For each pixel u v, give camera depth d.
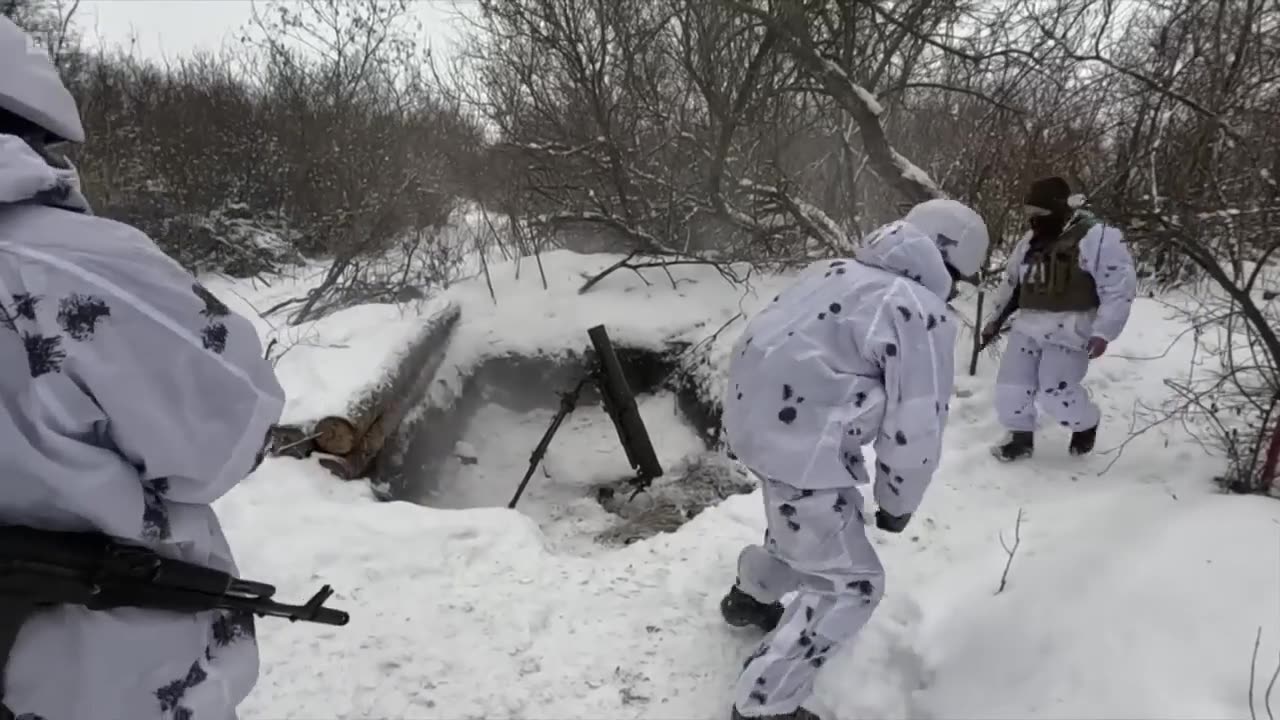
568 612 3.40
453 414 6.90
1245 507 3.20
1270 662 2.35
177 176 11.12
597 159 9.04
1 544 1.25
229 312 1.45
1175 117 4.59
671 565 3.74
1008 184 5.55
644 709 2.89
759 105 8.02
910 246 2.50
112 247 1.33
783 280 8.24
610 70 9.19
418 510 4.16
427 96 13.33
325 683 2.95
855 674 2.94
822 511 2.53
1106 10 5.98
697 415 6.76
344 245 10.21
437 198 11.53
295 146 12.19
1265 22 4.65
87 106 11.47
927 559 3.53
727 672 3.05
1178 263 5.79
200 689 1.52
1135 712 2.34
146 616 1.43
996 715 2.57
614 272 8.84
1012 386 4.35
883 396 2.47
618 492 6.16
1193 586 2.71
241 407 1.44
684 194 8.77
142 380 1.32
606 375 6.05
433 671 3.04
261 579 3.52
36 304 1.24
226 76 13.41
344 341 6.12
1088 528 3.36
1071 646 2.64
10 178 1.25
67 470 1.26
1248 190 3.91
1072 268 4.04
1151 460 4.16
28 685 1.32
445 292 8.49
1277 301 4.45
